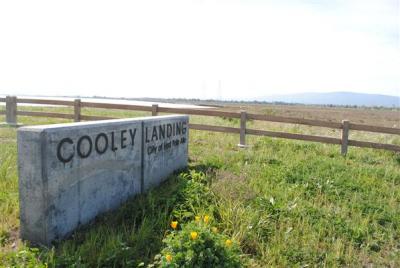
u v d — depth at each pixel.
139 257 3.81
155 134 6.23
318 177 7.12
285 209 5.33
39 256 3.60
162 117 6.50
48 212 3.92
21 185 3.95
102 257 3.64
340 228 4.93
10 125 12.70
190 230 3.69
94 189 4.64
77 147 4.30
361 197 6.28
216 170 7.27
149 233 4.27
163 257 3.40
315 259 4.20
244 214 4.89
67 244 3.90
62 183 4.10
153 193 5.64
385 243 4.73
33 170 3.87
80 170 4.37
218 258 3.47
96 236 4.05
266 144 10.59
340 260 4.26
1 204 4.82
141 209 5.02
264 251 4.31
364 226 5.04
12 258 3.52
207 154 9.01
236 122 17.55
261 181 6.65
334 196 6.20
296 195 6.05
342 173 7.57
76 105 12.20
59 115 12.43
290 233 4.73
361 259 4.32
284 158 8.78
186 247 3.51
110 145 4.94
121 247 3.83
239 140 11.22
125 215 4.88
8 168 6.29
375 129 9.48
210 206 4.96
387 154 10.04
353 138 12.95
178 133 7.26
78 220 4.38
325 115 41.59
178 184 5.91
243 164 8.09
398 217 5.45
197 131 12.88
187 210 5.02
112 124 4.97
